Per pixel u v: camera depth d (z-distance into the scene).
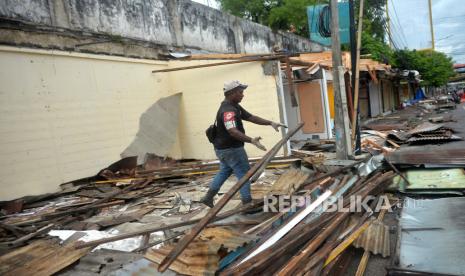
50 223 5.13
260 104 9.39
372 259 3.97
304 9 20.20
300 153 9.23
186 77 10.22
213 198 5.46
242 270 3.24
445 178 6.37
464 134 11.58
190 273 3.21
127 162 8.31
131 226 4.80
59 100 7.61
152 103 9.96
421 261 3.61
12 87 6.75
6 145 6.62
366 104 21.72
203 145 10.22
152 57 10.02
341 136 7.84
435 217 4.73
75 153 7.91
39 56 7.24
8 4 6.73
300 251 3.70
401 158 7.71
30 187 6.98
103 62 8.62
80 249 3.95
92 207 5.67
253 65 9.35
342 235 4.20
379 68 16.94
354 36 8.54
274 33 17.55
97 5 8.62
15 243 4.36
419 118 18.80
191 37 11.99
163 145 9.31
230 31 14.23
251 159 8.73
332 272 3.60
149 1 10.23
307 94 12.07
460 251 3.70
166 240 3.99
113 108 8.85
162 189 6.82
